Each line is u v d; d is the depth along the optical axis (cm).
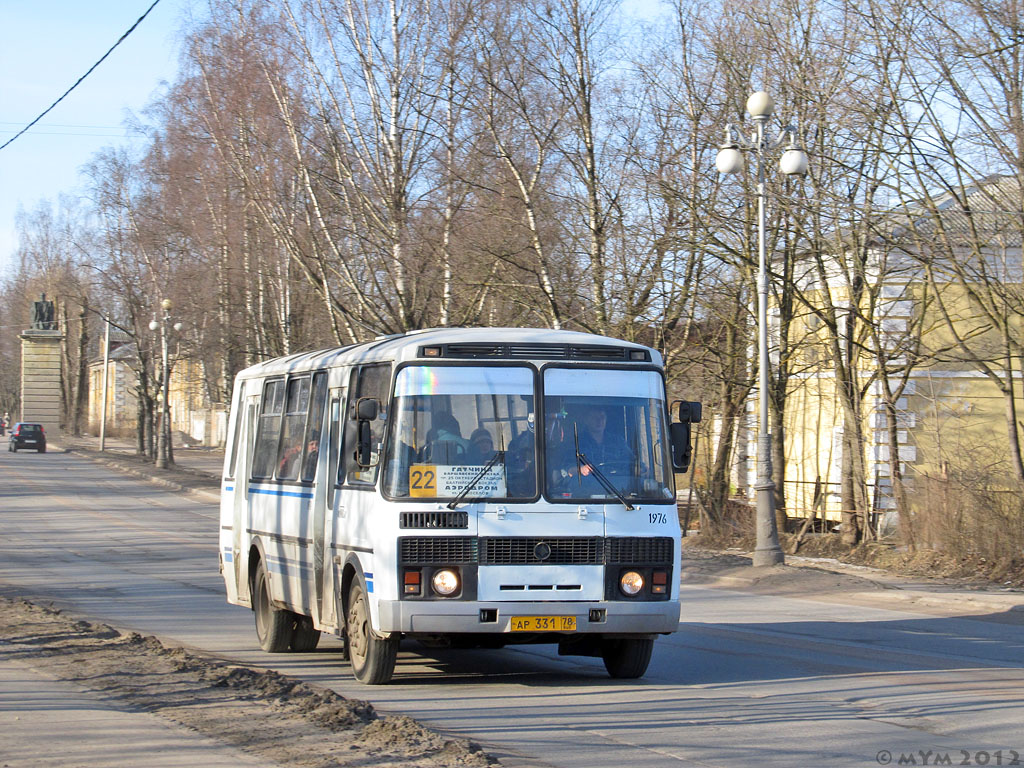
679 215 2681
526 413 1022
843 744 808
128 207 5566
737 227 2686
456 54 2834
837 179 2516
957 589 1912
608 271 2723
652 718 900
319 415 1207
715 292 2720
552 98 2820
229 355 4428
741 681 1088
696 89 2819
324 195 3061
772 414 2783
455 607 973
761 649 1323
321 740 775
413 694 1012
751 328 2772
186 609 1716
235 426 1539
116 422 10056
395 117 2894
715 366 2791
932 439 2634
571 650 1114
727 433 2825
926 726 872
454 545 980
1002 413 2867
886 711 932
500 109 2828
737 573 2175
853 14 2358
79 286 7181
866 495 2495
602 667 1188
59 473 5647
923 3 2184
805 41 2616
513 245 2738
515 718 900
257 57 3120
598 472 1021
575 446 1023
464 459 1001
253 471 1423
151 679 1025
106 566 2348
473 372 1023
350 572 1085
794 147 2123
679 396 2867
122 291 5953
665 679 1102
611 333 2716
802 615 1683
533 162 2839
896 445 2489
